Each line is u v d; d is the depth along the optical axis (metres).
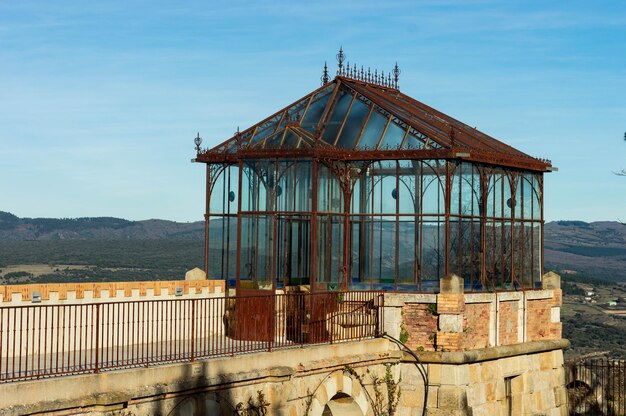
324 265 27.41
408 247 27.36
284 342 24.45
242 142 29.44
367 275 27.73
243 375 20.77
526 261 30.62
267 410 21.58
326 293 25.69
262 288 27.34
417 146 27.34
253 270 27.53
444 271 26.94
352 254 27.88
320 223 27.31
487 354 27.42
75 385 17.12
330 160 27.55
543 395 30.44
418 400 26.61
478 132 31.97
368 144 27.91
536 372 30.20
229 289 28.47
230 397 20.55
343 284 27.70
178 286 26.06
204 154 29.58
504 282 29.47
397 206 27.52
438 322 26.58
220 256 29.45
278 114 29.84
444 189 27.03
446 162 27.00
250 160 27.86
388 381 26.41
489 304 28.23
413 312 26.86
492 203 28.98
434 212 27.12
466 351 26.70
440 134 28.20
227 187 29.47
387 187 27.67
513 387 29.39
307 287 27.88
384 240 27.61
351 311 26.39
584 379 33.47
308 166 27.08
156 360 19.83
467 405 26.58
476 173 28.23
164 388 18.69
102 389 17.61
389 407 26.38
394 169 27.61
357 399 25.14
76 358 20.73
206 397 19.89
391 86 32.97
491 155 28.25
